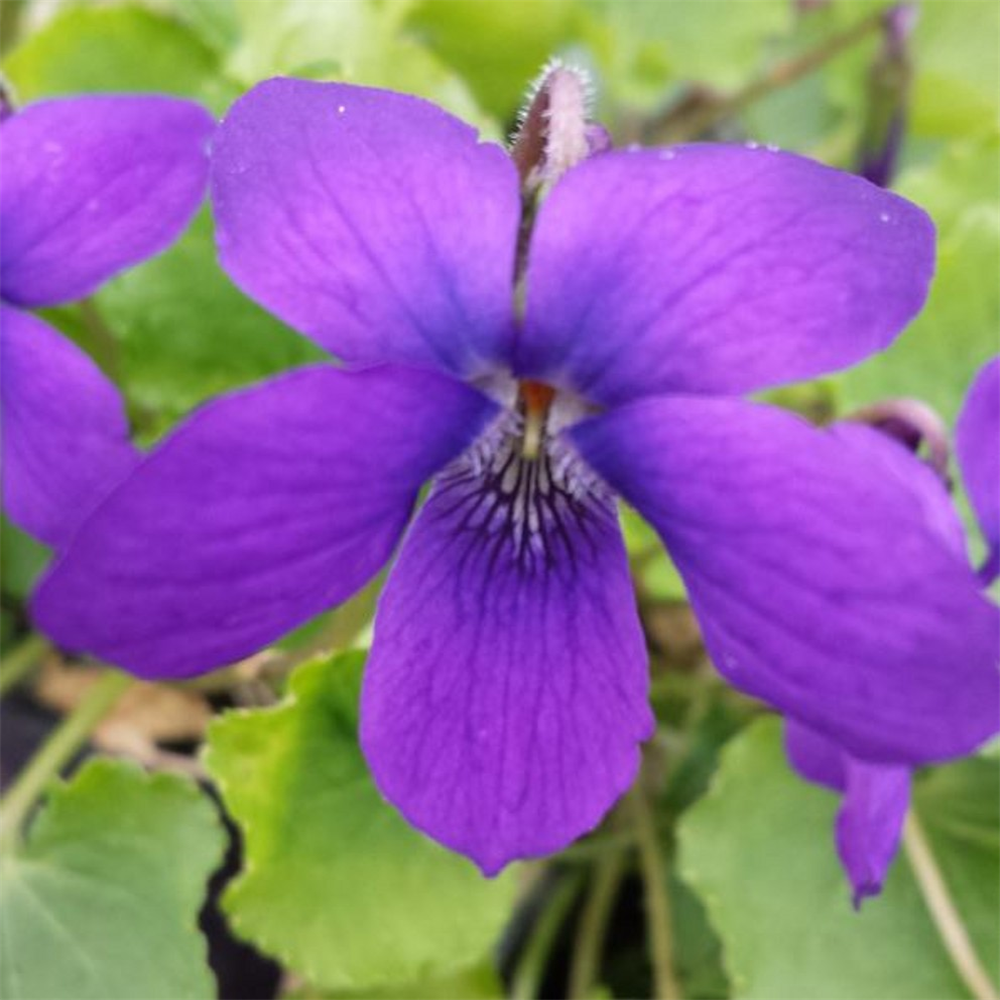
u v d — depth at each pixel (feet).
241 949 0.18
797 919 0.15
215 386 0.17
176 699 0.18
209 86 0.17
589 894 0.19
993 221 0.16
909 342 0.16
